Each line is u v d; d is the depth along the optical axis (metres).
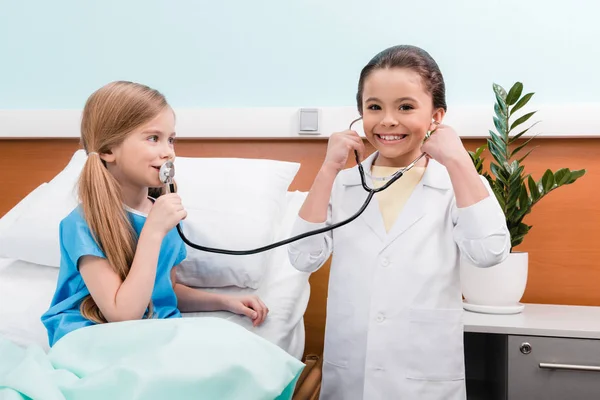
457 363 0.99
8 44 1.86
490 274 1.34
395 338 0.98
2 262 1.39
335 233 1.09
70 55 1.83
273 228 1.38
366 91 1.00
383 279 1.01
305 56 1.71
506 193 1.39
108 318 0.98
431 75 1.00
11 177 1.81
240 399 0.71
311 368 1.42
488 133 1.55
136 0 1.79
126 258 1.03
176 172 1.44
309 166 1.68
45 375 0.69
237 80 1.75
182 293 1.23
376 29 1.67
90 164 1.05
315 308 1.60
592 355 1.15
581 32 1.57
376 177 1.07
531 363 1.16
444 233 1.02
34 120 1.76
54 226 1.34
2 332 1.14
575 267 1.55
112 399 0.68
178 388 0.69
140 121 1.06
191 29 1.77
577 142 1.55
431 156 1.00
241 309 1.19
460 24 1.63
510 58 1.61
